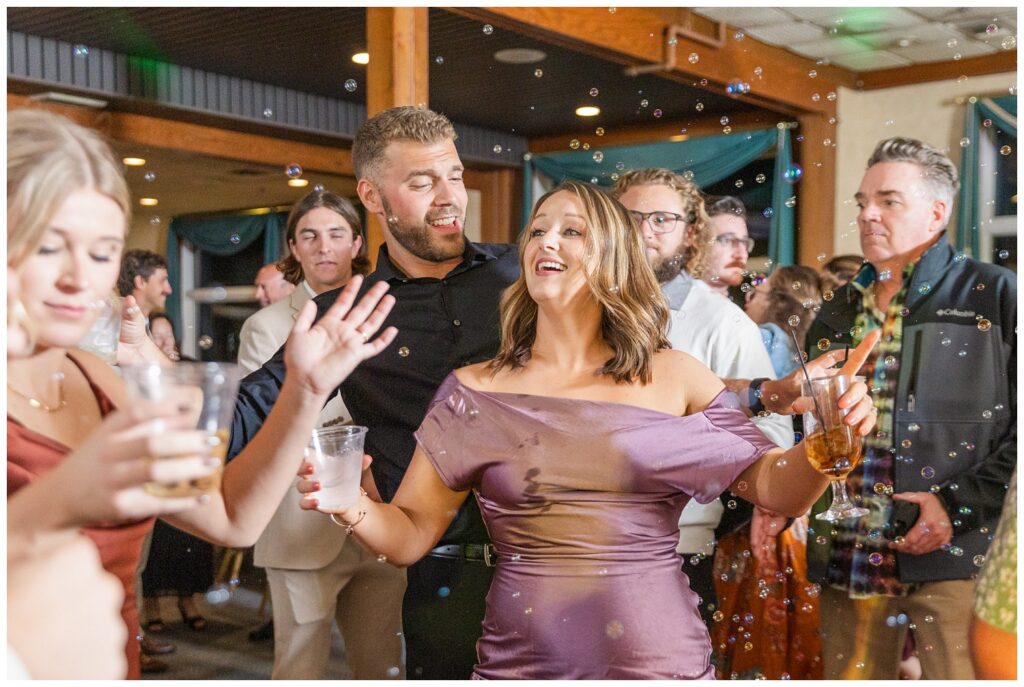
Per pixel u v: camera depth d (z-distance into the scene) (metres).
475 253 1.95
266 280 3.48
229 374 0.91
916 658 2.45
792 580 2.41
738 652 2.41
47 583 0.90
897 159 2.38
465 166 7.62
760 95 5.47
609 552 1.44
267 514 1.09
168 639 2.44
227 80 5.88
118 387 1.23
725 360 2.24
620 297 1.54
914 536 2.21
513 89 6.07
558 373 1.57
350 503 1.41
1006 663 1.06
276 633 2.27
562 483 1.45
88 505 0.82
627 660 1.40
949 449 2.25
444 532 1.76
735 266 3.26
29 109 1.04
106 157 1.05
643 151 7.05
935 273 2.35
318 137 6.63
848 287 2.50
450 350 1.90
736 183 6.71
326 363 1.02
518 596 1.46
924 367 2.29
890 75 6.07
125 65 5.35
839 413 1.41
